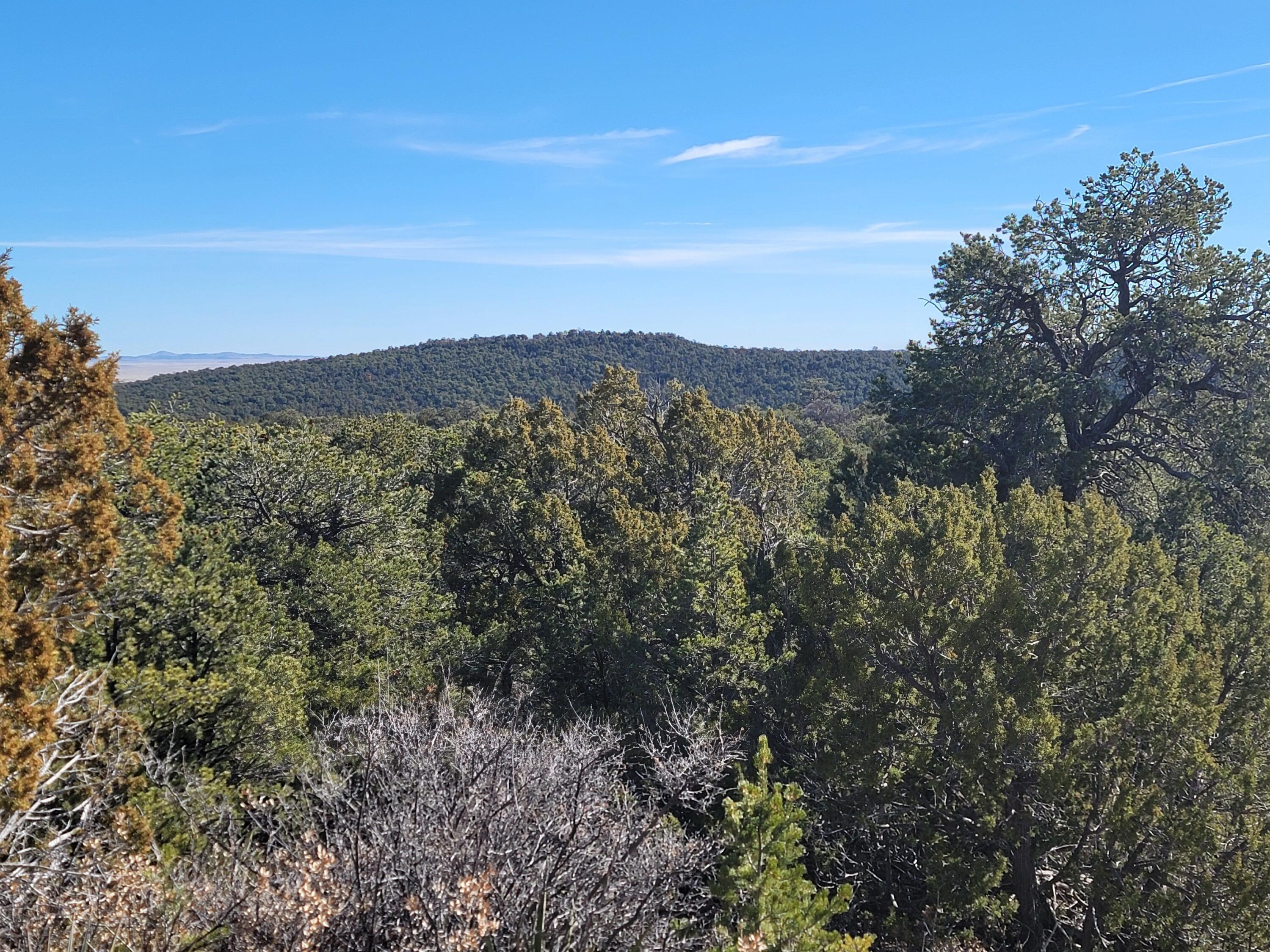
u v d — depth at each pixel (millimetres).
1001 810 16281
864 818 17047
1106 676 16750
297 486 26406
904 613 17422
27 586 12477
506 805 8578
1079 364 36531
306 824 9453
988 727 15414
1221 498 31953
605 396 41000
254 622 17938
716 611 20375
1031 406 32688
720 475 34781
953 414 35219
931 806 17656
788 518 33562
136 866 7695
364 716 11109
